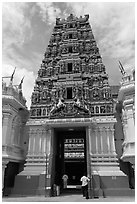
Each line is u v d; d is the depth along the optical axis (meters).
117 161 27.98
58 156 32.00
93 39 38.16
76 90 32.16
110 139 28.67
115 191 24.52
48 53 38.56
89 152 27.14
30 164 28.67
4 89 29.34
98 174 25.64
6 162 25.78
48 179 25.73
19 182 26.72
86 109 29.88
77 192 30.02
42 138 30.23
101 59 35.59
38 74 36.44
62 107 30.72
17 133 31.73
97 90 32.50
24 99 35.34
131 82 26.69
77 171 50.72
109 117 29.95
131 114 25.84
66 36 38.81
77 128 30.30
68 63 35.84
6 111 28.25
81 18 42.06
